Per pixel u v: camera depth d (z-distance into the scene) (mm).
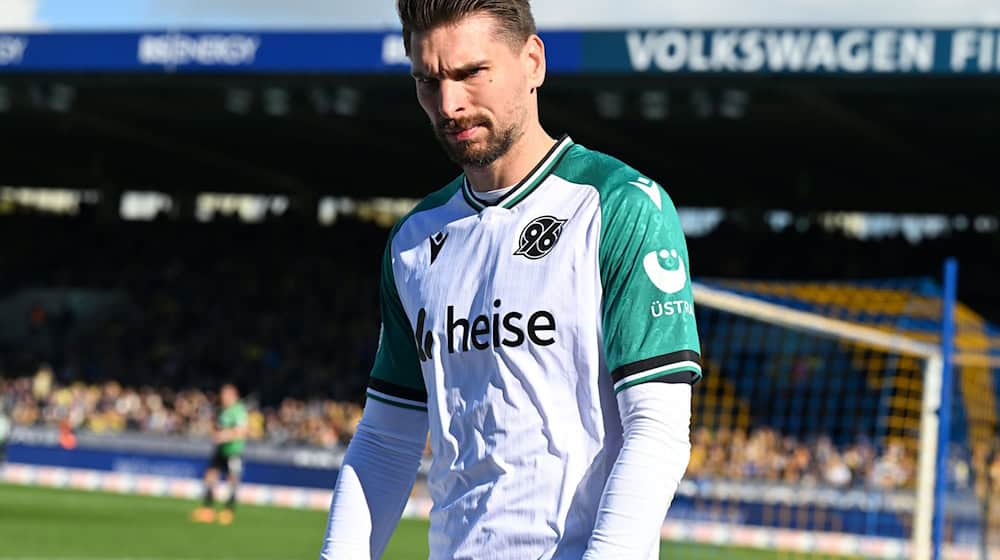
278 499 40906
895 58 36000
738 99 40531
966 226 57812
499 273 4293
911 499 33125
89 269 61781
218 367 54531
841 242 57562
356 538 4754
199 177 63781
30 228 64688
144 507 35156
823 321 17844
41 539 25547
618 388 4121
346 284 59719
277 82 43031
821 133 46250
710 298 17484
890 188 54969
